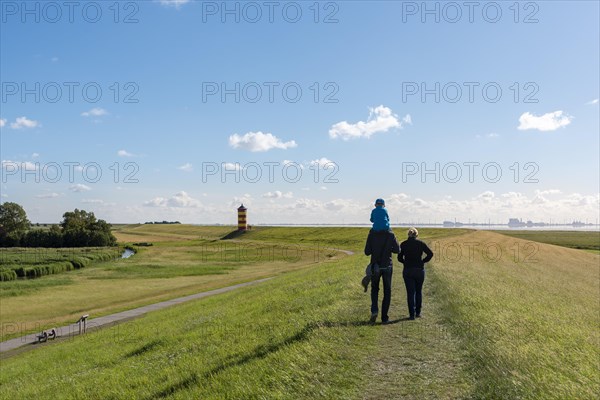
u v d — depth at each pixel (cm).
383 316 1200
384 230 1214
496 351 841
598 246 13050
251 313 1734
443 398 678
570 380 698
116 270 8331
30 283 6359
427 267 2897
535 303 1800
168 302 4300
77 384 1182
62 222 15688
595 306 2425
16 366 1925
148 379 1024
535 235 19950
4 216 14738
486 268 3719
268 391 741
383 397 693
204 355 1133
